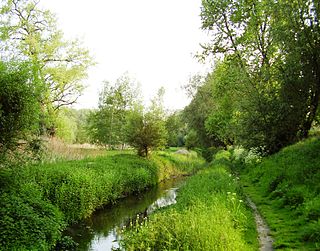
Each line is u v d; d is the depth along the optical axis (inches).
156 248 297.7
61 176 583.5
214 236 277.6
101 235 508.7
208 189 510.3
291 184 502.9
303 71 710.5
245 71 991.0
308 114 797.2
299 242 308.0
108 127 1565.0
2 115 384.5
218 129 1688.0
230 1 1111.0
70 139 1643.7
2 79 381.1
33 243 363.9
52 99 1323.8
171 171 1291.8
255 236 342.0
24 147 436.8
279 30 732.7
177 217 327.9
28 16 1284.4
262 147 903.1
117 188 764.0
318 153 570.9
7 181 418.3
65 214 534.0
